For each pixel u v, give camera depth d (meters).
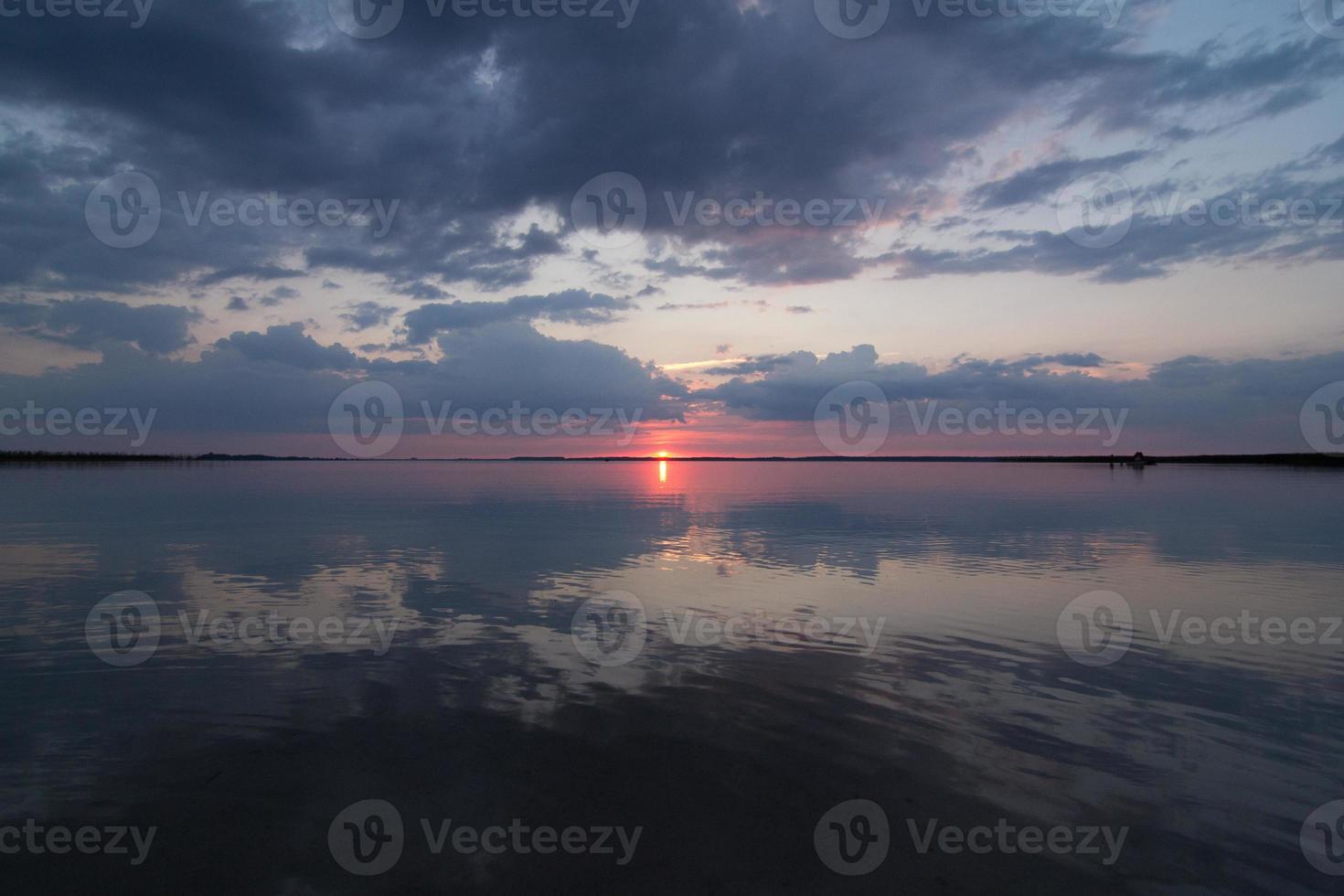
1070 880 4.33
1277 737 6.40
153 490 38.75
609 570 14.22
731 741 6.20
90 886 4.17
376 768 5.62
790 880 4.29
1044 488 45.72
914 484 54.75
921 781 5.53
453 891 4.17
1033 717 6.81
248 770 5.57
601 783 5.43
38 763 5.66
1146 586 12.65
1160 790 5.44
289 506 29.22
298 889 4.18
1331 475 71.31
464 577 13.35
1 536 18.78
